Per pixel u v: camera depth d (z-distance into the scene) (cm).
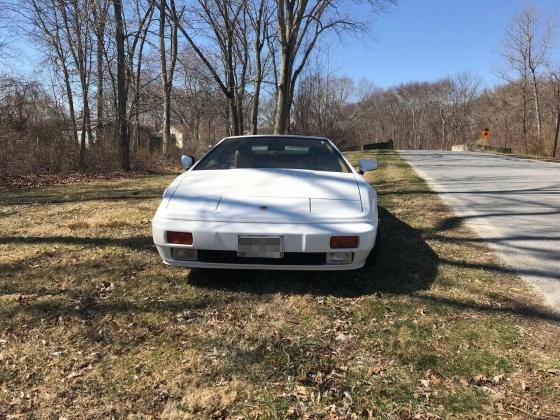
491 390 255
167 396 249
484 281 415
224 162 495
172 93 2588
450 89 9512
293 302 368
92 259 470
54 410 238
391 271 439
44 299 368
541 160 2316
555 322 335
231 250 366
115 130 1814
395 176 1256
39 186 1099
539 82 4503
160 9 1802
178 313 347
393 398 249
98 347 298
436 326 329
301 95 4584
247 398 248
